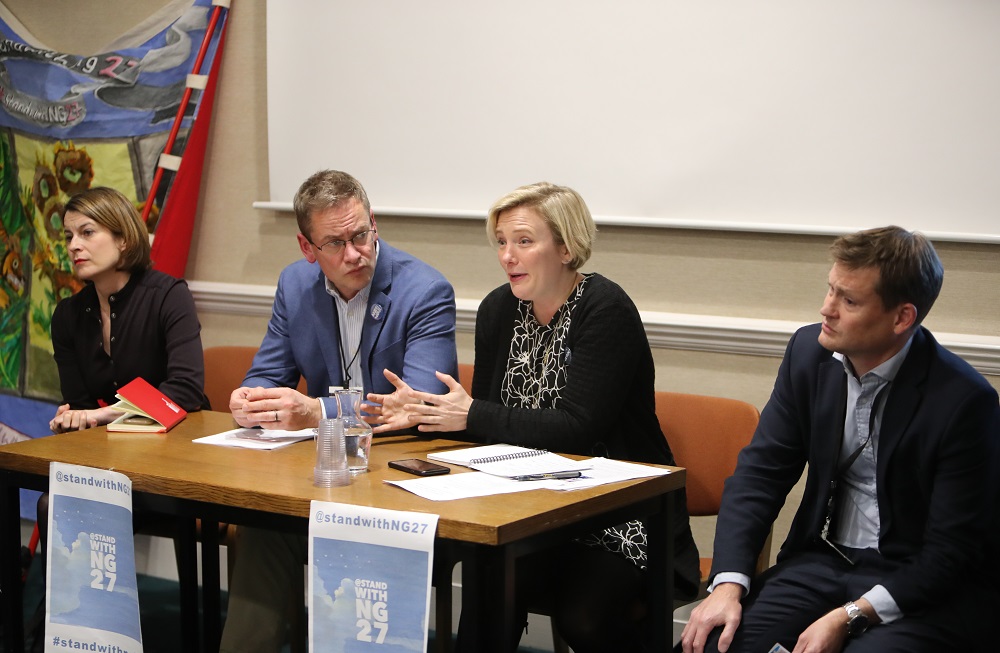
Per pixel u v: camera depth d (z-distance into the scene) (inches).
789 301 109.9
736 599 77.3
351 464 75.4
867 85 104.3
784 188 108.6
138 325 107.7
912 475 75.2
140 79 139.4
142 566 140.3
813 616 76.2
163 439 88.9
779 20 107.1
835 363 79.2
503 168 121.9
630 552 83.4
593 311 86.5
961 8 100.0
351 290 97.7
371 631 65.4
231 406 91.1
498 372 92.4
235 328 139.3
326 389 101.3
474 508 65.3
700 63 110.9
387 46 126.5
